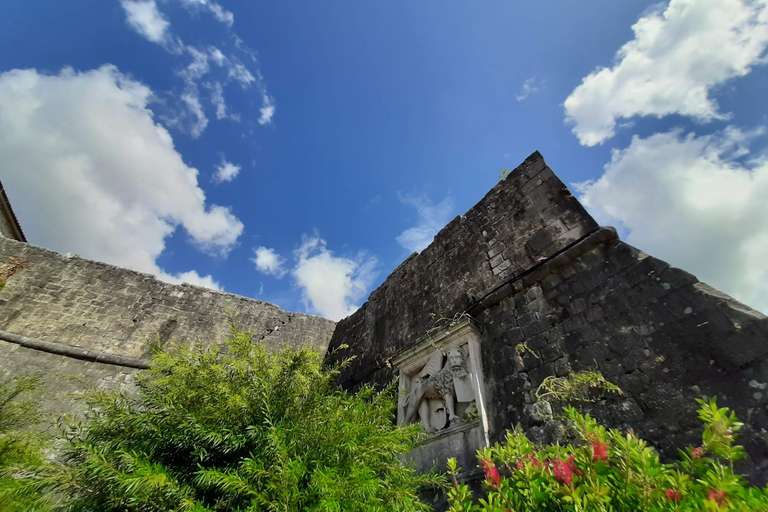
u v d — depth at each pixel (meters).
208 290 14.11
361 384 9.90
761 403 3.61
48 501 3.49
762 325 3.99
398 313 10.22
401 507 4.05
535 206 7.77
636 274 5.38
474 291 7.87
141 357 11.41
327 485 3.55
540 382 5.48
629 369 4.70
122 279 12.74
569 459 2.80
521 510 2.84
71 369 10.30
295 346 14.23
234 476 3.40
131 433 4.10
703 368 4.15
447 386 6.51
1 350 9.80
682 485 2.42
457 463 5.63
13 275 11.20
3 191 12.26
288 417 4.50
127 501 3.34
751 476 3.33
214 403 4.38
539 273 6.61
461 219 9.78
